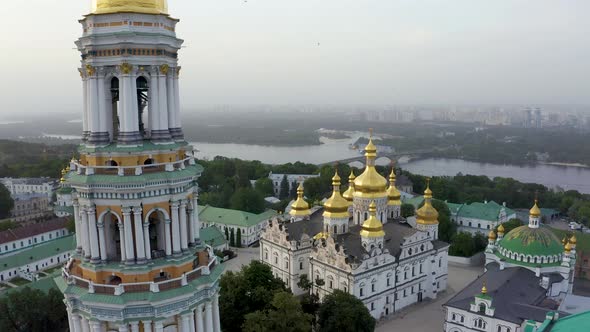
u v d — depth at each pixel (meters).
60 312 110.94
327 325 104.62
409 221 157.62
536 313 100.94
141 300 47.38
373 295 125.62
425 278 141.38
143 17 47.09
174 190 49.09
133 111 47.72
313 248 135.00
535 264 120.81
